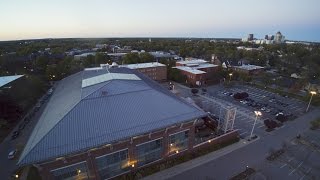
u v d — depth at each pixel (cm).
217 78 11038
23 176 3881
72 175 3319
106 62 13625
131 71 7112
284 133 5647
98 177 3544
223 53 17112
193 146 4566
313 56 14562
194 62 13000
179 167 4141
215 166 4191
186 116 4191
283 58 15375
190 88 10119
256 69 12669
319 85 9538
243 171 4059
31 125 5881
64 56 15188
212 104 7712
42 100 7819
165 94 4762
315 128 5906
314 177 3934
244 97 8488
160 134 3962
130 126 3672
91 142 3259
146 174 3881
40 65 12362
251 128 5894
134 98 4309
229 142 5003
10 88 6731
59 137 3238
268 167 4206
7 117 5956
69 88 5522
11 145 4897
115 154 3600
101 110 3831
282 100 8394
